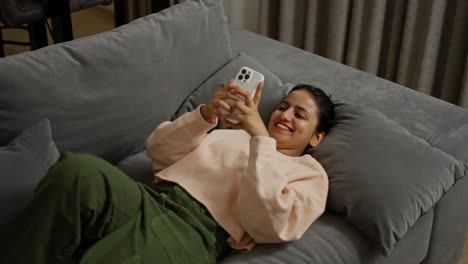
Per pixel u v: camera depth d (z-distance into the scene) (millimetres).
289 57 2172
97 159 1312
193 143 1609
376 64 2768
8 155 1418
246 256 1467
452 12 2545
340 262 1486
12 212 1368
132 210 1353
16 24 2170
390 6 2693
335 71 2086
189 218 1456
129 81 1734
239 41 2268
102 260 1271
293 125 1673
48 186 1247
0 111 1514
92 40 1701
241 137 1706
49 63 1595
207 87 1926
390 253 1540
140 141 1833
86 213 1255
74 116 1633
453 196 1758
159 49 1802
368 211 1504
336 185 1566
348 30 2818
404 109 1871
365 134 1649
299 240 1497
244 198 1438
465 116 1850
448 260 1941
